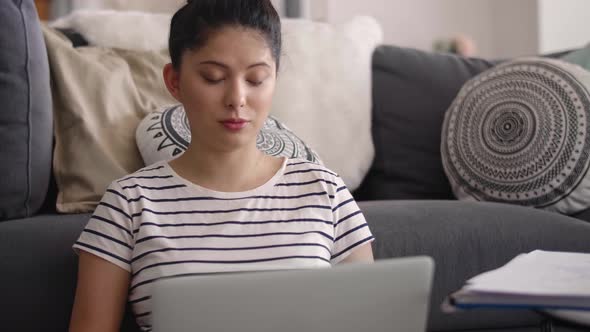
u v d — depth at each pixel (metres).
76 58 1.44
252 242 0.98
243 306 0.67
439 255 1.22
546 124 1.49
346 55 1.78
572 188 1.45
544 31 3.14
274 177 1.04
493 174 1.55
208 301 0.66
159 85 1.54
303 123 1.67
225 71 0.95
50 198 1.42
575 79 1.52
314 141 1.67
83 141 1.34
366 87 1.78
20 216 1.25
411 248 1.21
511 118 1.54
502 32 3.42
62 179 1.32
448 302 0.68
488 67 1.89
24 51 1.24
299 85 1.70
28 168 1.24
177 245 0.96
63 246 1.10
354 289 0.67
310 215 1.02
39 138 1.26
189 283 0.66
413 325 0.69
